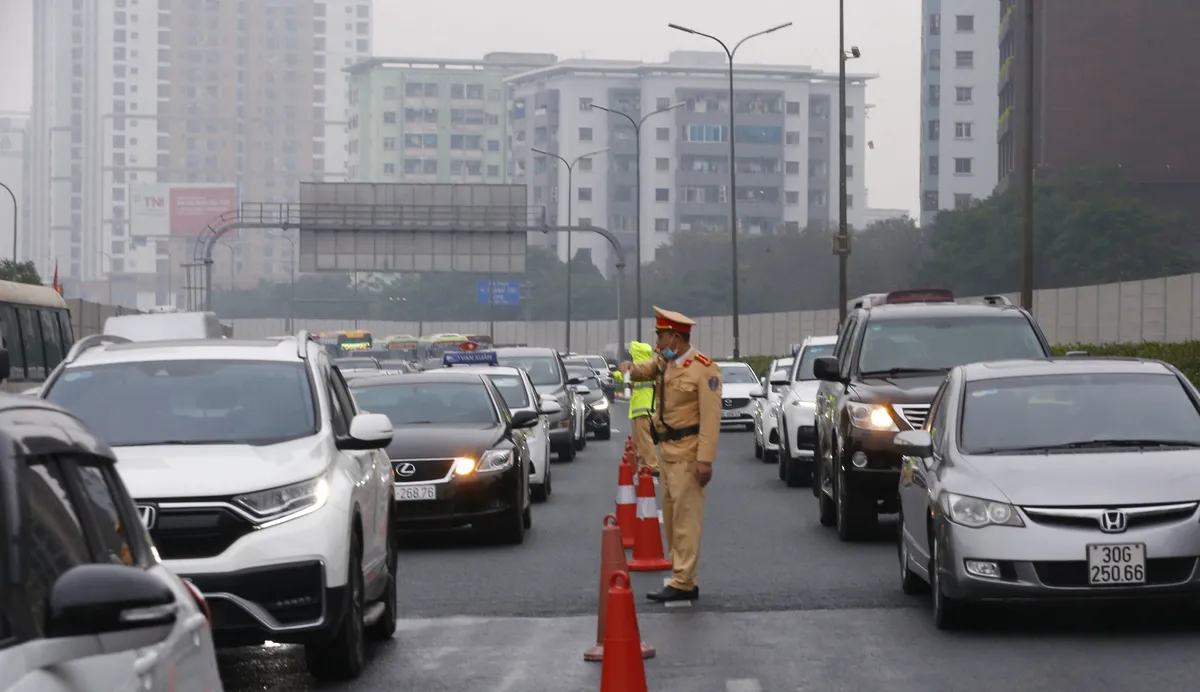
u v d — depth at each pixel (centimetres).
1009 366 1304
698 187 19725
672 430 1352
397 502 1766
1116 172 9131
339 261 6669
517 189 6700
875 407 1748
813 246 12225
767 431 3180
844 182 5103
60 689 389
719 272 12988
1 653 381
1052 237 8844
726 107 19838
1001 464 1155
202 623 546
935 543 1163
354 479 1031
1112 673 992
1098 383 1262
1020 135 10100
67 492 478
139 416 1060
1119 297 5409
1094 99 9656
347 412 1168
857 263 11800
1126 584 1083
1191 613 1214
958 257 9169
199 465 955
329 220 6650
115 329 3747
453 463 1781
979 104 15862
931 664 1043
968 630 1173
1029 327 1892
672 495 1352
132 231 18988
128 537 525
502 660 1098
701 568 1572
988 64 15862
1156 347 3394
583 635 1202
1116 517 1089
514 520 1812
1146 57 9638
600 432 4462
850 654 1089
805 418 2584
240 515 933
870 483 1744
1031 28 3522
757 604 1327
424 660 1099
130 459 970
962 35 15850
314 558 940
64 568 445
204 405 1071
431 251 6700
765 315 9206
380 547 1132
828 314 8400
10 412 471
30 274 7406
